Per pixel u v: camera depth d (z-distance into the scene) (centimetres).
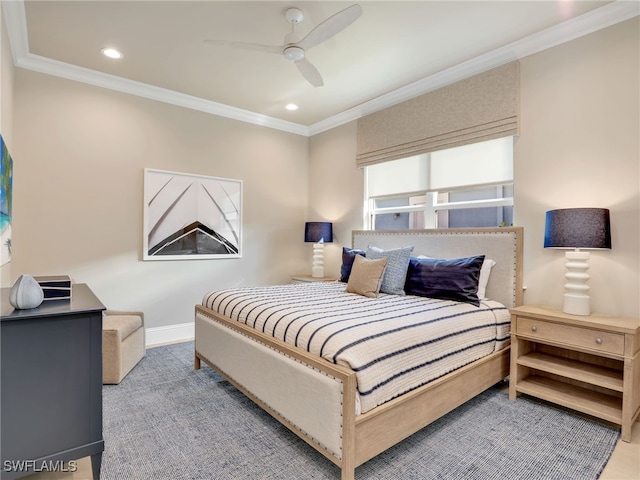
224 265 427
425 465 172
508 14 245
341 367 158
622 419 198
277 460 177
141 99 367
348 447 149
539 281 274
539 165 276
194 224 402
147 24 258
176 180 389
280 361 190
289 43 235
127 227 359
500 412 228
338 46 287
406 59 308
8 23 240
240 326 233
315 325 188
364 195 426
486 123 305
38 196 312
